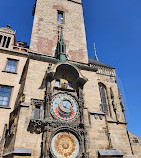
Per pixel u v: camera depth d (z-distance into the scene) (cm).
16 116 1783
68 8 3519
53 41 2877
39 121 1716
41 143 1652
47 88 1961
